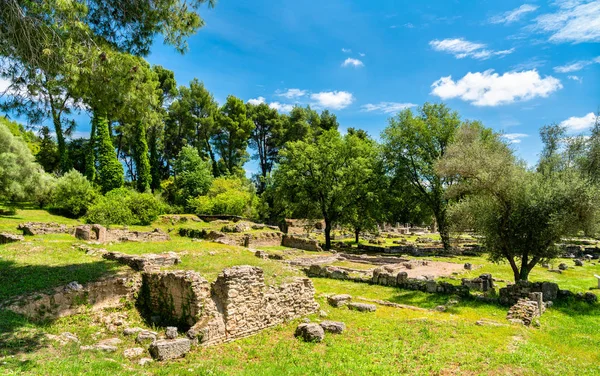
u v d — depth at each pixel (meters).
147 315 12.81
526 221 18.75
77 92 12.80
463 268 27.36
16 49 10.89
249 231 37.19
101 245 19.28
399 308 16.02
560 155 32.38
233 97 66.81
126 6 12.75
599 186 18.50
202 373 8.80
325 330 12.38
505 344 11.18
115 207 37.22
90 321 11.65
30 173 35.38
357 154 39.91
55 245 18.34
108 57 12.38
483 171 20.19
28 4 10.40
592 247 38.44
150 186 55.69
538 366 9.51
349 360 9.90
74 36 11.48
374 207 39.12
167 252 16.25
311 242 33.78
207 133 66.06
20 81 12.18
